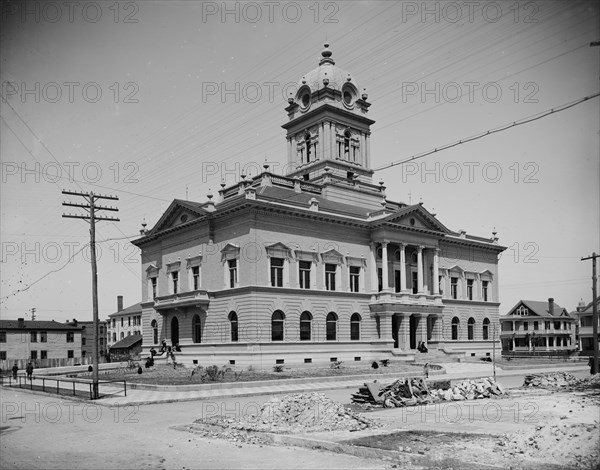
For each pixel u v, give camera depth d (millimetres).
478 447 15852
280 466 14750
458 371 51250
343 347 57062
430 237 65438
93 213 33500
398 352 58562
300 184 64812
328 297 56625
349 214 59938
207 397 31359
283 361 51969
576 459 13500
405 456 14969
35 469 15047
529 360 66750
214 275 55781
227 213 53844
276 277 53344
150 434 20172
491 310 75750
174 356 58156
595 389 32344
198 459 15797
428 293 65938
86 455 16703
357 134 73312
